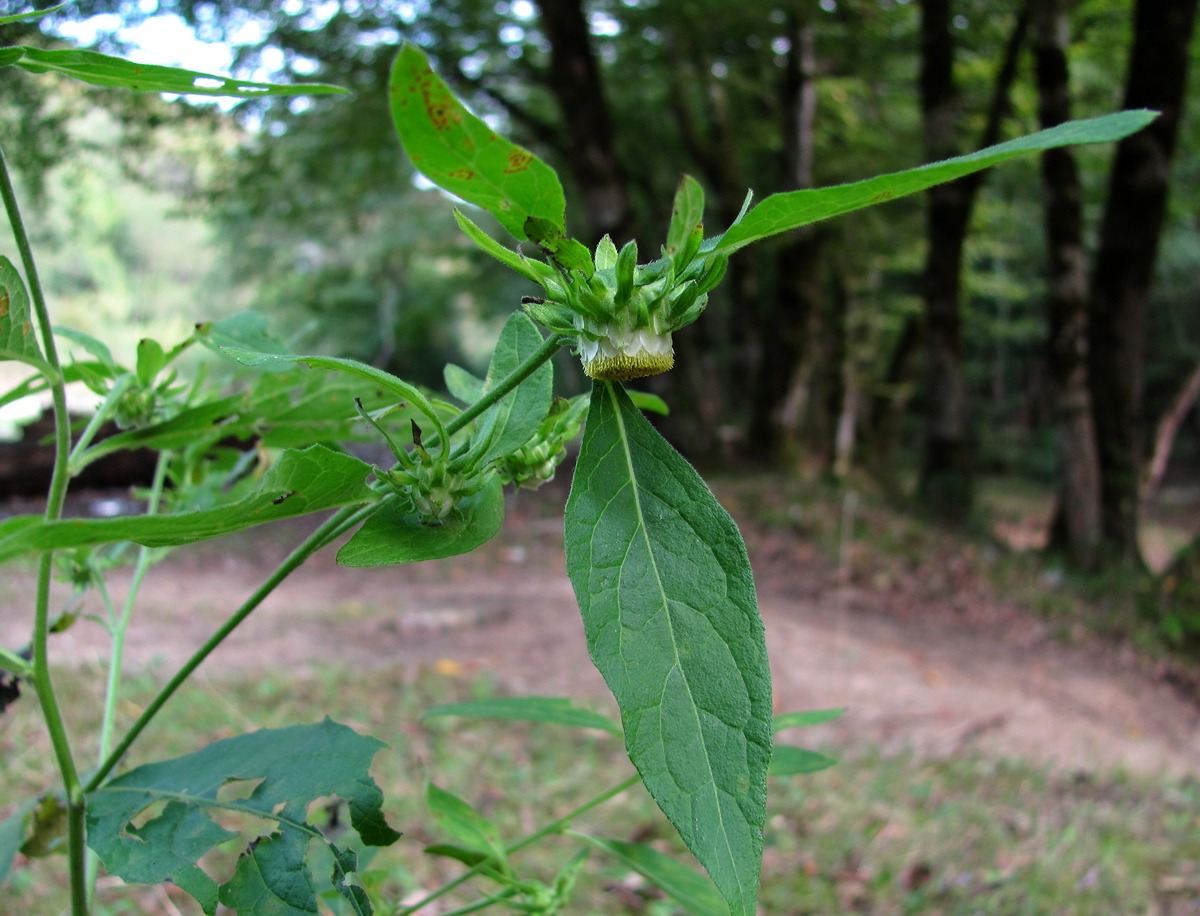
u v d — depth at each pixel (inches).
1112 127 23.7
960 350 478.6
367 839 39.6
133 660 206.5
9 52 33.4
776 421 582.2
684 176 29.7
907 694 256.2
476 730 189.6
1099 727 253.0
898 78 590.6
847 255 683.4
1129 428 396.5
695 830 27.5
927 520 449.4
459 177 27.4
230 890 37.7
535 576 344.8
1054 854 157.3
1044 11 390.3
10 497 383.9
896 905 138.7
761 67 581.9
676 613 30.0
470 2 452.1
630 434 32.2
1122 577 374.0
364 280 981.2
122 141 470.9
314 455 30.8
